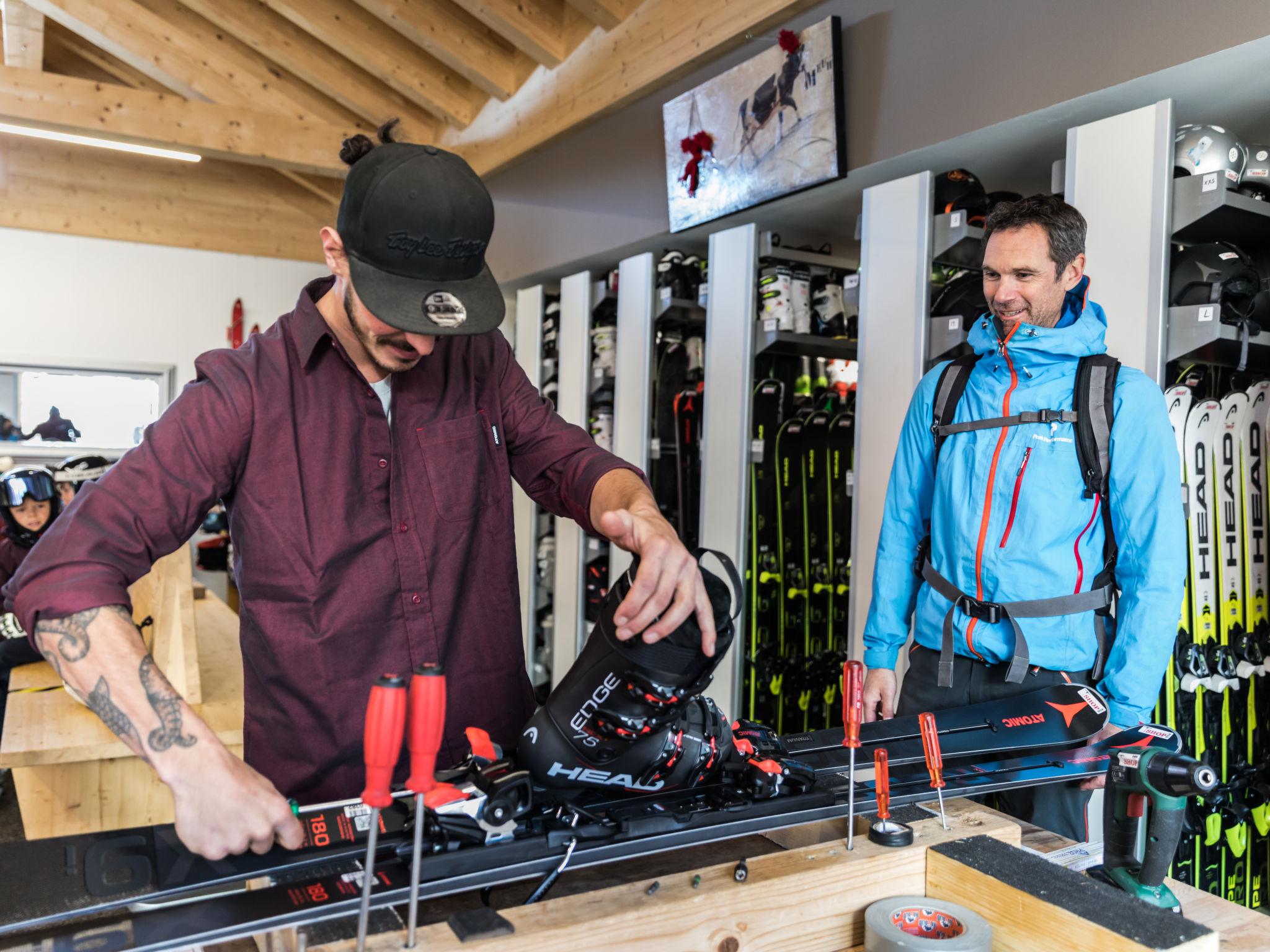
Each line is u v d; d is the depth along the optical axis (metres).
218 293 6.78
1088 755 1.31
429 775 0.73
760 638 3.88
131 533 0.96
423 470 1.20
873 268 3.06
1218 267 2.28
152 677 0.85
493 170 5.32
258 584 1.12
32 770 2.05
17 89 4.88
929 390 1.95
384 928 0.77
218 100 5.39
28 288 6.28
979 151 2.89
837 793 1.12
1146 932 0.78
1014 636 1.69
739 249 3.67
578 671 0.97
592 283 4.80
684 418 4.30
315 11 4.82
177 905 0.80
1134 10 2.32
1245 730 2.69
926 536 1.98
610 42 4.20
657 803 1.02
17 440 6.32
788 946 0.88
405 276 0.94
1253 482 2.77
